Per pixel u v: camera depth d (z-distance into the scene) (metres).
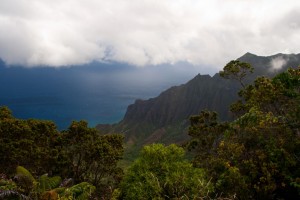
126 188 14.35
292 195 17.50
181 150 15.02
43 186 20.39
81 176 38.25
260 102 24.97
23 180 16.97
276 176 17.48
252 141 19.73
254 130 18.98
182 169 14.23
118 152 37.16
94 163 38.34
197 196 12.45
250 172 17.59
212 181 18.39
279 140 17.94
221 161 20.22
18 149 30.53
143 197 13.35
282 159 17.50
